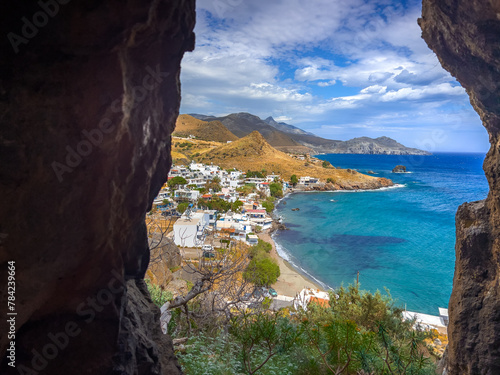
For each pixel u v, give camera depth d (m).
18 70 1.90
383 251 45.75
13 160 1.92
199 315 6.83
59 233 2.12
